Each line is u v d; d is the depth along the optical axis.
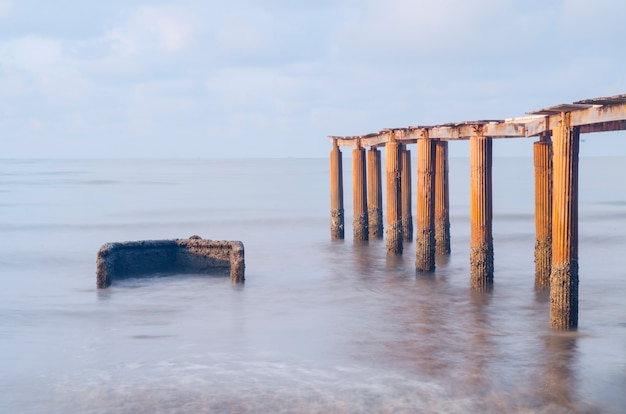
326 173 163.00
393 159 25.86
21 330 18.28
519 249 31.78
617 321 17.98
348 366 15.08
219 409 12.96
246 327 18.34
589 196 67.88
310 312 19.80
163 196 74.12
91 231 41.75
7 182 106.56
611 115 12.98
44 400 13.52
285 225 44.47
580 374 14.21
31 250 32.75
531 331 17.14
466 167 197.75
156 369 15.12
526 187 89.12
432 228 23.42
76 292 22.64
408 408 12.84
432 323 18.22
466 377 14.23
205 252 24.98
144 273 24.89
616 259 28.28
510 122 17.84
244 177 133.50
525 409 12.71
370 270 25.53
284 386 14.00
